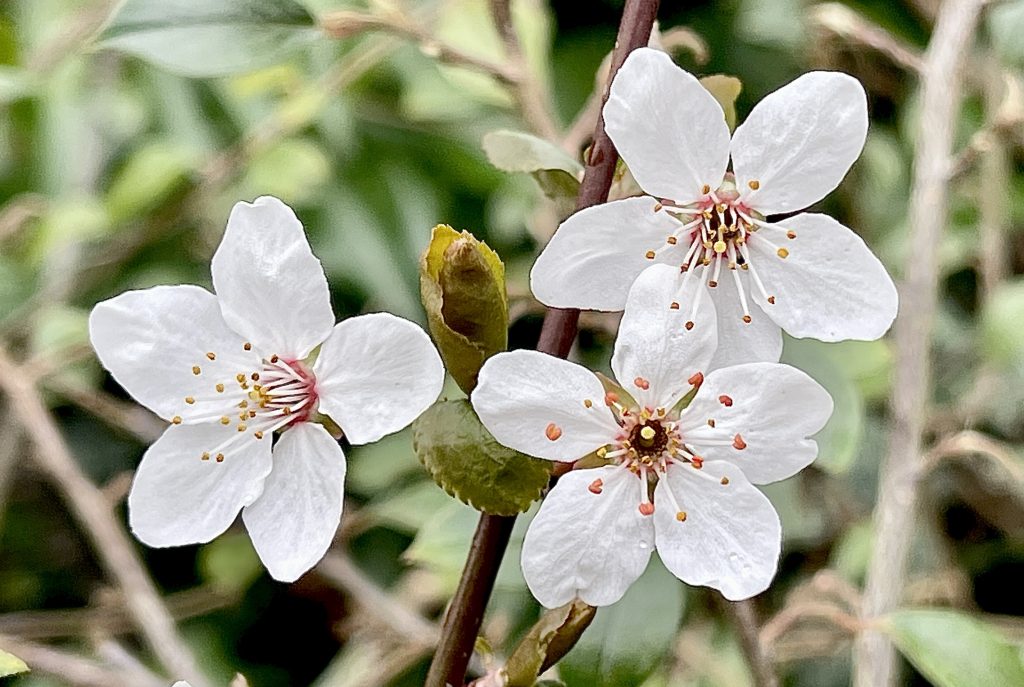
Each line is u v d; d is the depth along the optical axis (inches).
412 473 11.5
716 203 8.2
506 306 7.9
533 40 11.1
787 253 8.3
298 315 8.2
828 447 9.6
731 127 8.5
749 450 8.1
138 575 10.7
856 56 13.1
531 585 8.0
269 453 8.2
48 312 12.7
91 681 10.1
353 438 8.1
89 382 13.2
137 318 8.3
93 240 13.9
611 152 8.2
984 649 8.8
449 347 7.9
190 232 14.3
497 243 13.9
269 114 14.6
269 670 13.5
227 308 8.2
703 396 8.1
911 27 13.2
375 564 13.2
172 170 12.8
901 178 13.4
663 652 8.8
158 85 14.6
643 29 8.2
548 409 8.0
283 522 8.2
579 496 8.0
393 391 8.0
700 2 14.2
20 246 13.8
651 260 8.2
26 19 13.6
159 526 8.2
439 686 8.0
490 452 7.9
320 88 12.2
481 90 10.7
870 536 10.9
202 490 8.2
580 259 8.1
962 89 11.6
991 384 11.3
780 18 13.7
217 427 8.3
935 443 12.3
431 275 7.9
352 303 14.5
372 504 12.3
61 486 11.8
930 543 11.8
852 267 8.2
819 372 9.7
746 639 9.2
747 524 8.1
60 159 14.3
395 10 9.2
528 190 13.5
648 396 8.1
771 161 8.2
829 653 11.1
